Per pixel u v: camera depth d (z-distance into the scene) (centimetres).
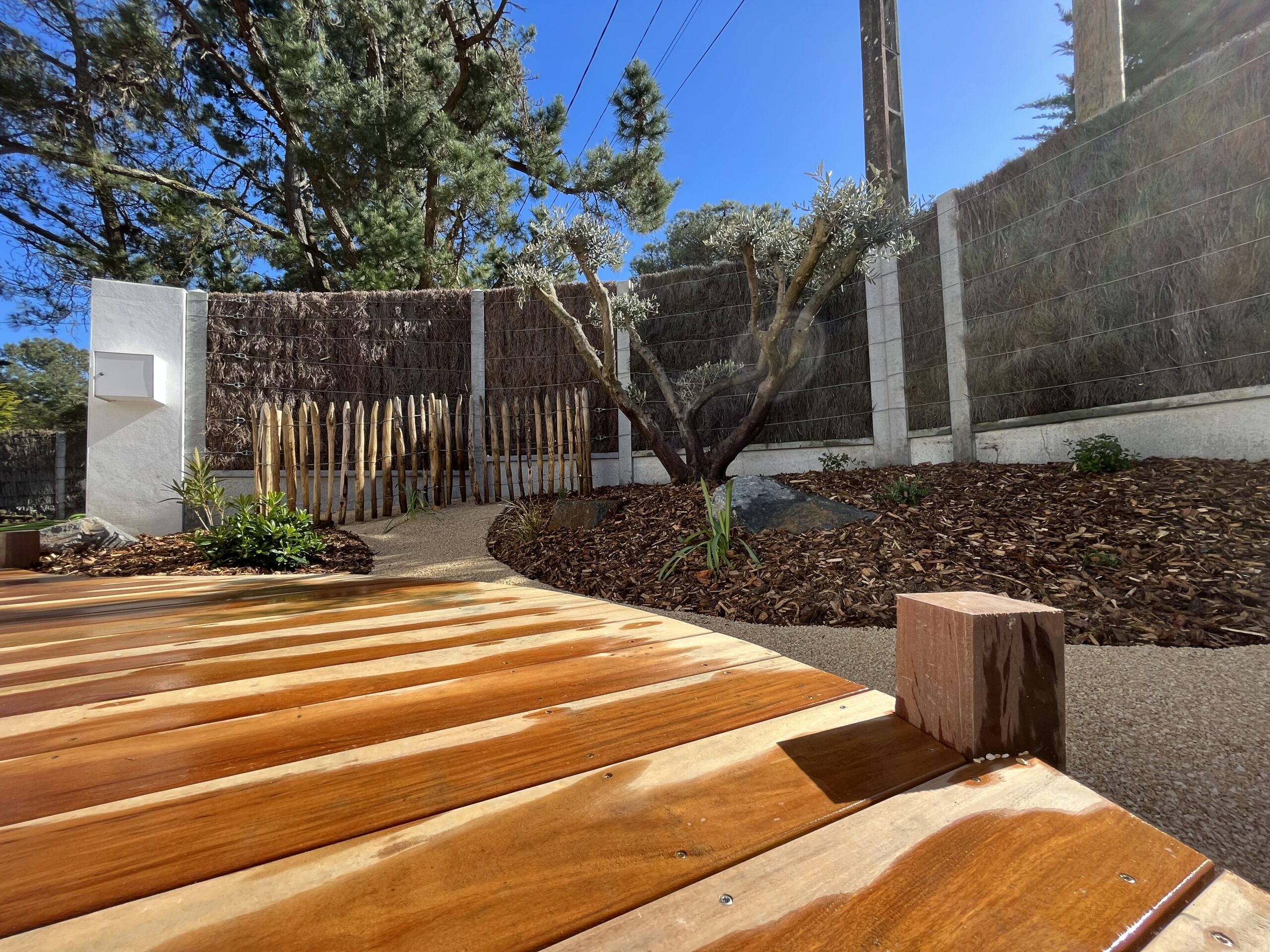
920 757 82
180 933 52
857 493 423
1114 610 225
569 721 99
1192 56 1075
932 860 61
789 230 485
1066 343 427
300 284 1198
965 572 275
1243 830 107
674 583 324
